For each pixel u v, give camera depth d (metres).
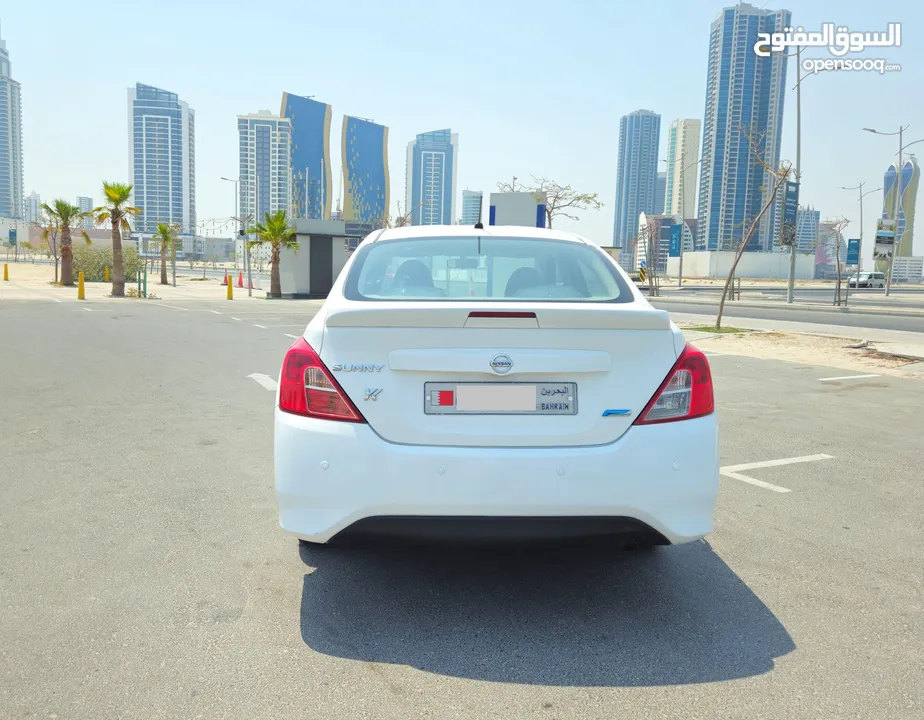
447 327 2.74
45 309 20.23
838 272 30.00
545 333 2.74
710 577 3.41
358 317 2.74
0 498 4.32
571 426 2.75
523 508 2.68
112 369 9.44
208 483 4.69
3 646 2.67
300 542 3.71
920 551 3.74
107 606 3.01
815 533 3.99
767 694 2.44
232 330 15.08
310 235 33.66
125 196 30.45
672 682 2.51
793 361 11.38
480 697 2.41
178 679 2.48
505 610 3.04
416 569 3.45
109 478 4.77
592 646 2.75
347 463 2.71
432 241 3.69
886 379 9.52
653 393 2.78
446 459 2.68
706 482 2.80
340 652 2.68
